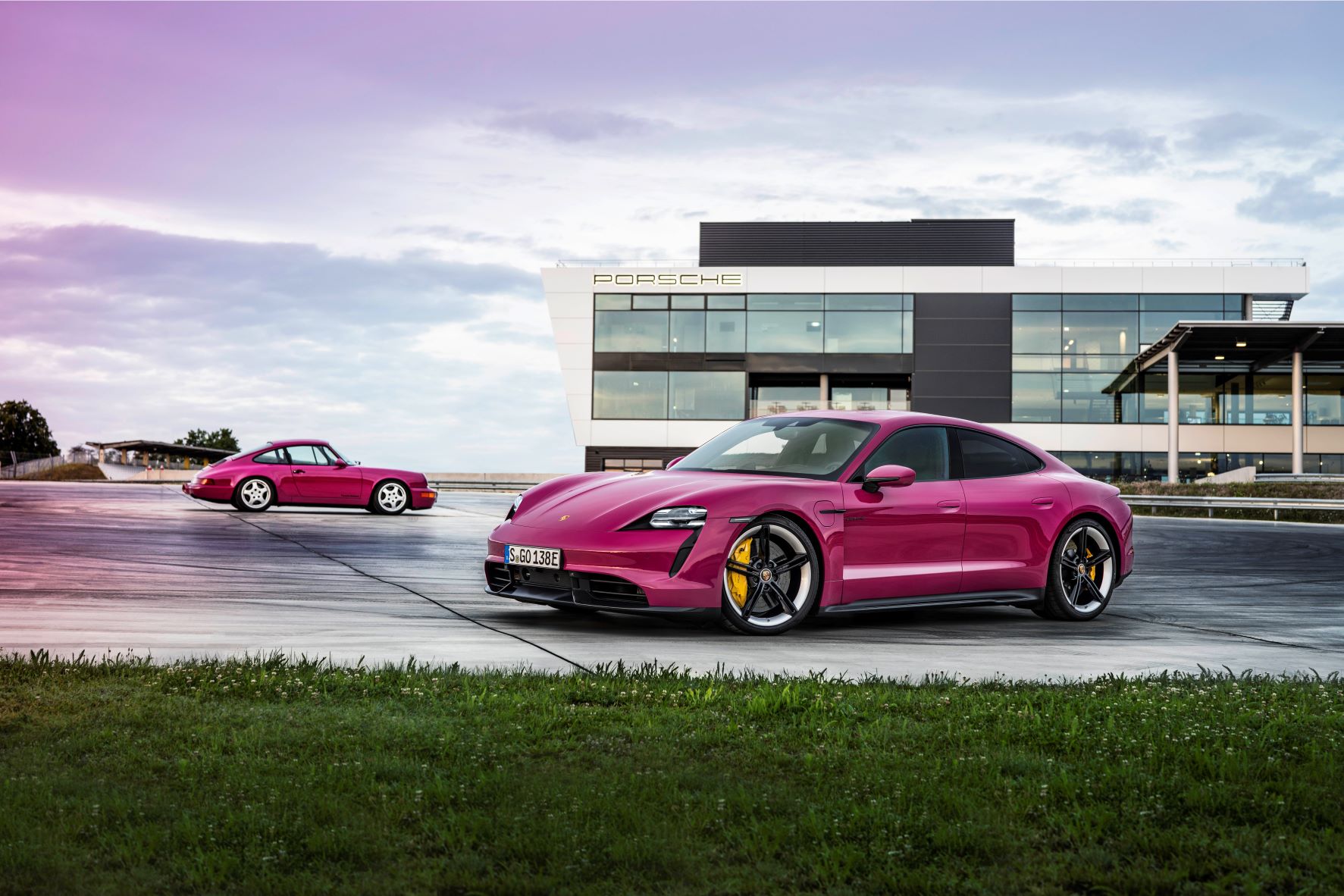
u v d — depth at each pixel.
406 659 5.03
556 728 3.65
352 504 17.62
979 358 41.72
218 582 8.06
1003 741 3.58
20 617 6.13
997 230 43.25
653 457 42.47
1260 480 32.12
